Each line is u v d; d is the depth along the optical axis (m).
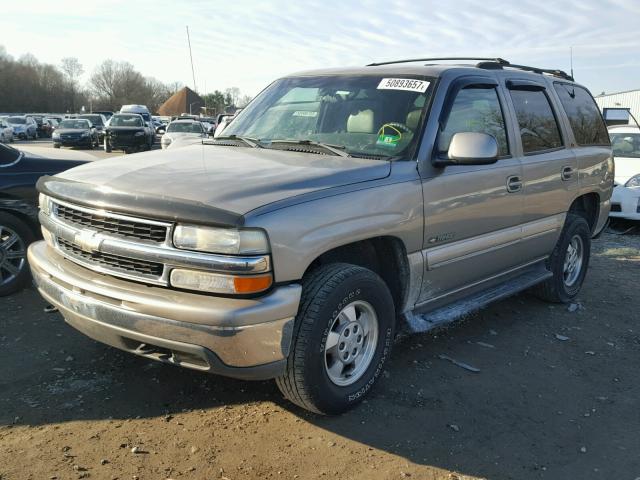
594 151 5.86
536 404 3.80
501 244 4.58
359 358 3.58
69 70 101.31
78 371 3.89
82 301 3.21
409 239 3.71
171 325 2.93
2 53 94.00
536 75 5.30
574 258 5.85
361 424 3.43
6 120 46.06
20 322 4.67
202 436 3.22
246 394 3.69
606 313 5.64
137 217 3.06
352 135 4.04
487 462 3.15
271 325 2.95
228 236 2.87
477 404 3.75
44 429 3.22
